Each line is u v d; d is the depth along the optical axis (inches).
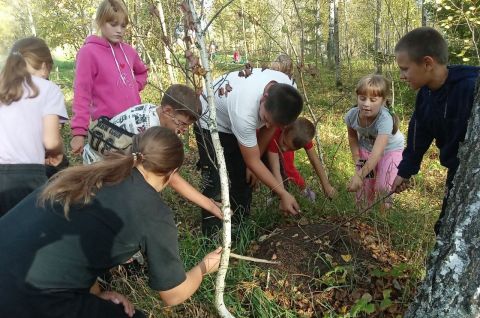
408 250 117.7
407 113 332.8
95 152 118.0
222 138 131.1
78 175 73.8
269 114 106.5
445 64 99.6
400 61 102.7
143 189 74.7
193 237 130.0
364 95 146.7
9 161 109.9
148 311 101.8
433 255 77.2
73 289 72.6
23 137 110.3
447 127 104.0
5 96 108.8
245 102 113.9
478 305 69.4
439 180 201.2
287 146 141.0
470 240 71.1
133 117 113.0
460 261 71.6
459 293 71.1
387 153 159.9
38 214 72.4
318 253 114.3
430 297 75.1
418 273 107.7
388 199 145.9
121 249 73.5
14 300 68.5
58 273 70.3
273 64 161.8
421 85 103.3
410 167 121.5
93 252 71.4
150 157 75.9
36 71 123.0
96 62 140.2
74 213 71.2
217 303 95.0
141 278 110.3
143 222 73.3
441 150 109.1
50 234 70.4
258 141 129.8
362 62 761.0
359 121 159.0
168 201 159.2
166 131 79.0
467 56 286.2
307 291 107.4
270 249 120.2
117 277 113.3
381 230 130.4
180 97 107.3
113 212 72.0
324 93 437.4
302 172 190.5
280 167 151.6
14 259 69.6
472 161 73.5
